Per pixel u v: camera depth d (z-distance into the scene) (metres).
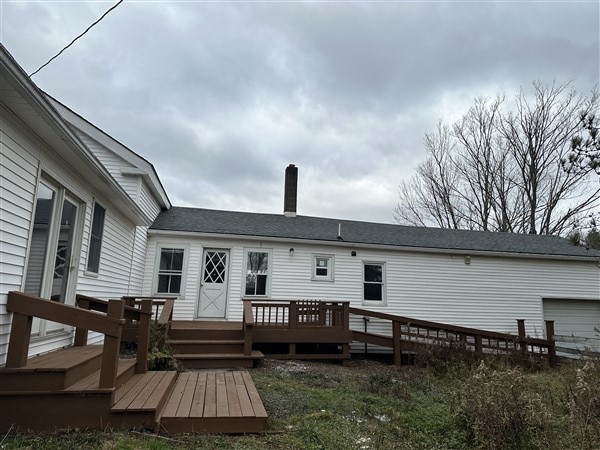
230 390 4.70
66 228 5.31
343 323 9.03
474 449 3.86
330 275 11.07
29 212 4.03
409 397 5.56
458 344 8.91
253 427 3.71
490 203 22.94
